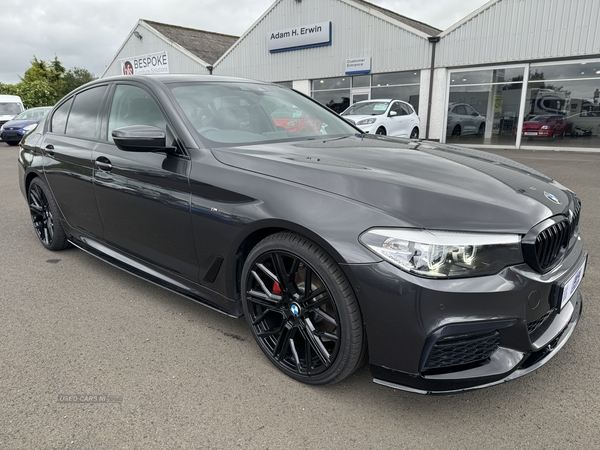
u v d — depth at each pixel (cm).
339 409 199
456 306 167
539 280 180
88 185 319
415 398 206
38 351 246
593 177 777
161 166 257
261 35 1870
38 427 188
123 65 2552
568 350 241
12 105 2194
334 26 1659
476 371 178
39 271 366
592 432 182
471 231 172
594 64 1244
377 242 175
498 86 1407
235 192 220
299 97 352
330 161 223
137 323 278
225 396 208
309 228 189
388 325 176
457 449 175
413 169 216
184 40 2356
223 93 298
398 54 1545
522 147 1406
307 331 206
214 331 268
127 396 208
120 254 318
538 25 1287
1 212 582
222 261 234
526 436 181
